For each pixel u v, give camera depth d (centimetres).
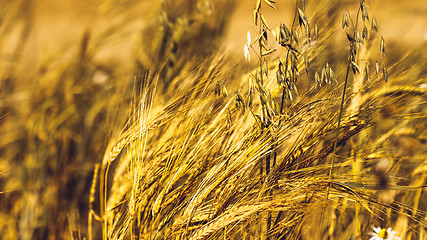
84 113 125
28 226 113
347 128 99
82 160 120
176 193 96
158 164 95
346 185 94
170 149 96
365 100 97
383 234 100
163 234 96
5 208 117
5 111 124
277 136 94
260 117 93
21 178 118
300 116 95
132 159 95
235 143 97
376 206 99
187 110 98
